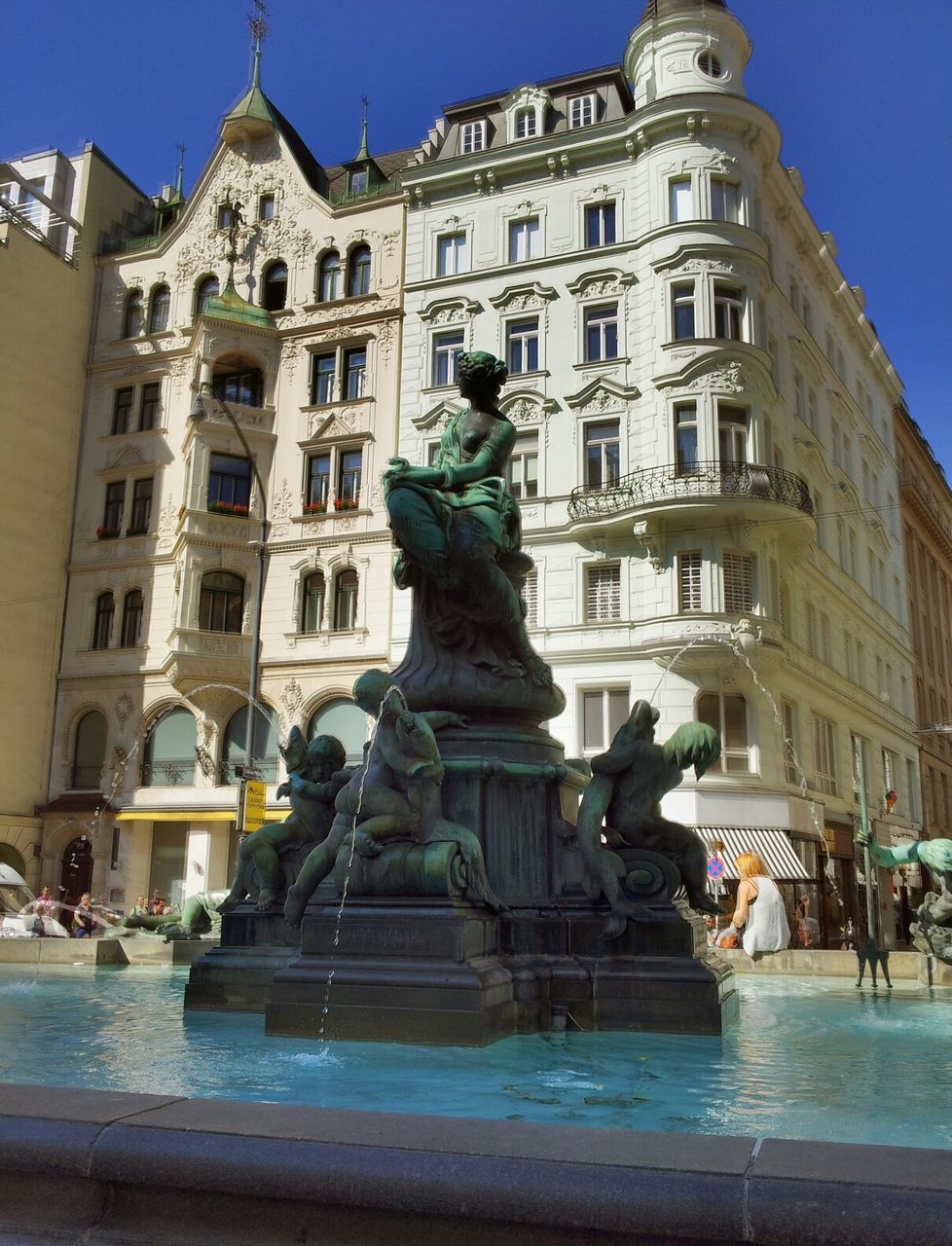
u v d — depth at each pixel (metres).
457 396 33.41
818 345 38.78
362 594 33.03
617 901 6.46
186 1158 2.55
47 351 37.50
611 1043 5.65
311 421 35.34
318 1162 2.48
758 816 27.28
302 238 37.22
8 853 33.78
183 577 33.47
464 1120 2.71
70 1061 4.94
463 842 6.09
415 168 35.56
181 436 36.84
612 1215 2.29
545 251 33.50
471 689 7.33
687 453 29.80
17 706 34.75
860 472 44.62
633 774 6.88
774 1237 2.20
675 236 31.16
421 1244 2.42
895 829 41.44
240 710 33.69
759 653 27.91
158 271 39.25
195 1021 6.51
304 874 6.75
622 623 29.27
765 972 10.41
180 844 33.41
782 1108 3.99
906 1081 4.59
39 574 36.12
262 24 40.16
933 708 56.34
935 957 9.48
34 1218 2.64
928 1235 2.10
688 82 32.53
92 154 40.84
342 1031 5.55
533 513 31.39
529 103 35.00
